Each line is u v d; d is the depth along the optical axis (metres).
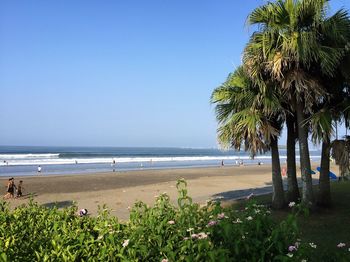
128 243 3.61
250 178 34.44
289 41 11.95
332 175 28.97
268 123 13.75
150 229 3.90
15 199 22.05
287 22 12.51
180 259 3.38
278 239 3.58
